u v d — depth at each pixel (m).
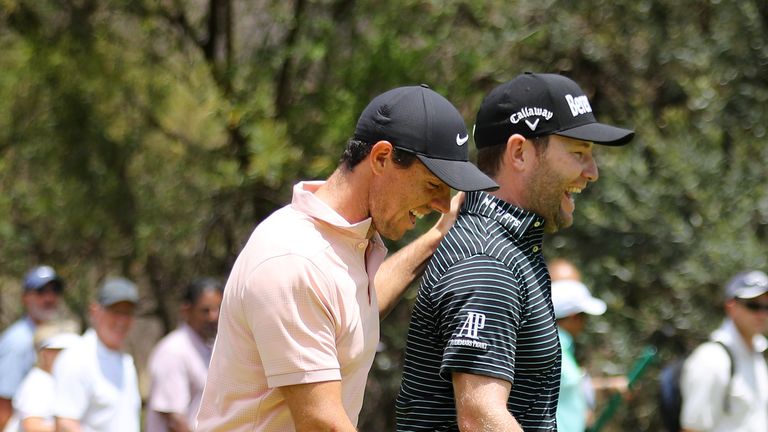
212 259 34.44
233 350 10.15
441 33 31.16
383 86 30.89
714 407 19.05
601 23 32.22
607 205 30.20
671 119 30.58
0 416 22.55
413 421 11.05
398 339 32.91
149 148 32.75
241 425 10.23
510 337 10.57
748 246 29.33
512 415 10.80
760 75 31.33
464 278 10.72
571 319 19.23
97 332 20.23
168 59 32.66
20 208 33.03
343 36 31.80
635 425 30.64
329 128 30.58
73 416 19.75
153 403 20.69
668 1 31.72
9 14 32.09
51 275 23.06
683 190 29.97
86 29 31.84
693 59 31.22
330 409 9.80
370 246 10.59
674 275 29.69
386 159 10.12
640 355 29.77
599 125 11.48
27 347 22.67
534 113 11.35
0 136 32.69
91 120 32.41
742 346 19.28
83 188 32.72
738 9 31.17
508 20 31.84
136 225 32.91
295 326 9.77
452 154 10.14
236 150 32.03
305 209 10.20
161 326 35.59
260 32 33.22
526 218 11.21
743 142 30.64
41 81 31.97
